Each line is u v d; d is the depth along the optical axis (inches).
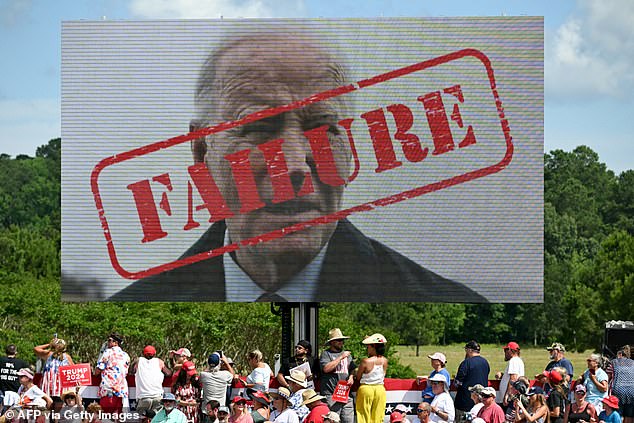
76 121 1160.8
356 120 1152.2
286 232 1157.7
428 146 1147.9
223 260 1160.8
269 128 1156.5
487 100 1143.6
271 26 1157.1
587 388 1103.6
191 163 1161.4
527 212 1141.7
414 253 1148.5
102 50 1160.8
